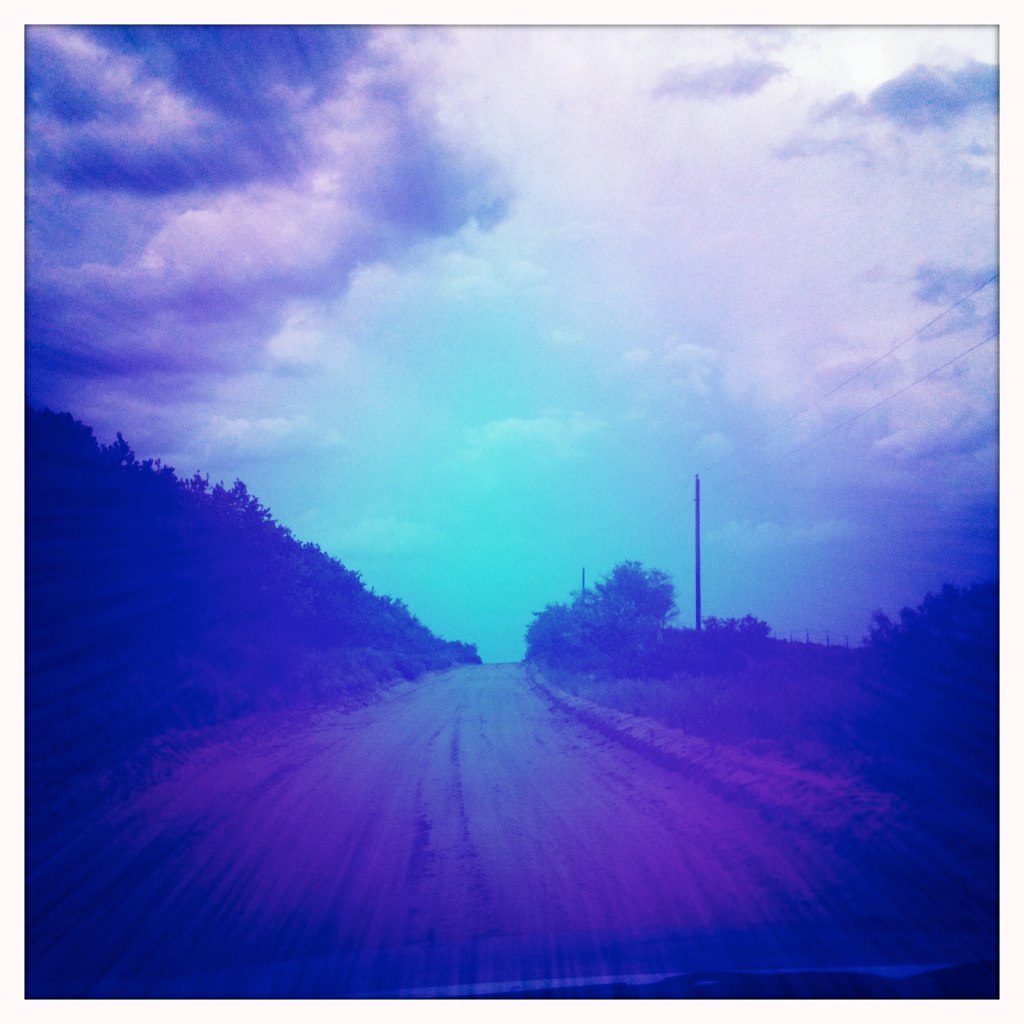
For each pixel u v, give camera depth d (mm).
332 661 43312
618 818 13055
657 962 7316
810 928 8031
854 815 11539
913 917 8250
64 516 24531
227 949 7832
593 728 27156
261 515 38094
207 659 26406
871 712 16141
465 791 15727
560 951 7625
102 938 8125
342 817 13406
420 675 73125
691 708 22531
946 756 13828
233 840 11836
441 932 8180
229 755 19984
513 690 52844
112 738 17734
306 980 7098
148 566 26328
